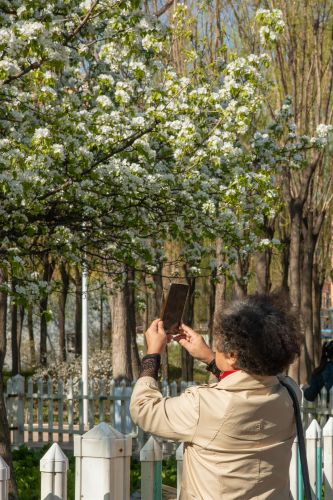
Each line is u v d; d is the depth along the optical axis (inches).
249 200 484.4
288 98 531.8
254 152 501.0
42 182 358.9
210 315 1167.0
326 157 995.9
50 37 329.7
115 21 379.9
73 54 418.6
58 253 439.5
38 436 568.1
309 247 987.3
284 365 119.6
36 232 401.7
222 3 755.4
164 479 378.3
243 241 479.8
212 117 445.1
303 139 515.2
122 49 414.0
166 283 885.2
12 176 348.5
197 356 137.6
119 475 135.8
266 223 847.7
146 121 396.8
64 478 133.9
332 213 1278.3
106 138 385.1
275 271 1355.8
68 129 362.3
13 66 330.0
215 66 469.4
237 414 117.3
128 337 683.4
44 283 404.8
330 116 874.8
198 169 446.0
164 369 1007.6
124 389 515.5
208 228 452.8
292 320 121.3
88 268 472.4
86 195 385.4
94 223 421.4
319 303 1306.6
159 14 548.1
